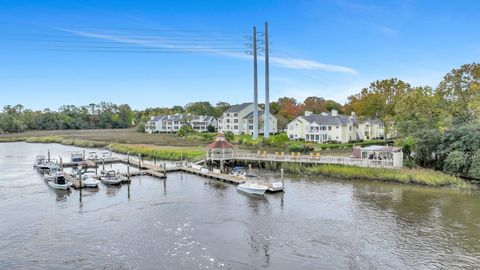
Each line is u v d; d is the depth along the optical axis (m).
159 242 29.25
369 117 95.75
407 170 51.34
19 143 133.75
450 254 26.58
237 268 24.58
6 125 173.25
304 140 99.75
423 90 65.62
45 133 166.75
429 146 54.56
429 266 24.78
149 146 102.88
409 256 26.30
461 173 50.88
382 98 89.25
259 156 66.75
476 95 57.34
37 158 72.62
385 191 45.81
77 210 38.62
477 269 24.33
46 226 33.47
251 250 27.50
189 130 136.25
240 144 95.44
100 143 116.50
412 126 59.91
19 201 42.47
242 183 50.44
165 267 24.80
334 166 57.03
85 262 25.80
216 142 68.00
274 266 24.86
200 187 50.31
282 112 145.12
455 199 41.34
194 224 33.66
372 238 29.70
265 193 45.72
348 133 98.75
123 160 78.62
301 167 60.25
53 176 53.09
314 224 33.28
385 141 89.75
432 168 54.75
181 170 63.88
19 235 31.19
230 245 28.48
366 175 52.94
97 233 31.48
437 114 61.72
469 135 49.62
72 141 125.44
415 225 32.66
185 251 27.41
